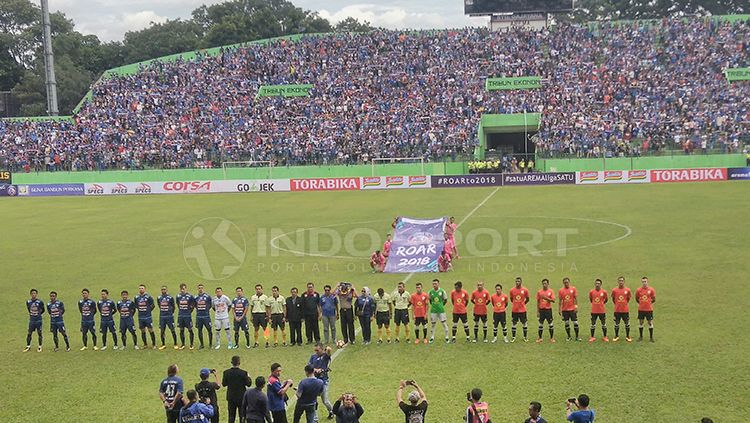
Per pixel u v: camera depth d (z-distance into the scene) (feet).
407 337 82.94
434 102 299.58
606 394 63.87
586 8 541.34
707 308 88.99
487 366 72.79
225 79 329.11
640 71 306.35
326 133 286.87
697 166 250.98
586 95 293.43
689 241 131.85
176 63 347.56
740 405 60.39
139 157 276.00
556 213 174.09
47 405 67.00
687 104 282.97
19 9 488.44
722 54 310.45
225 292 108.06
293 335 83.20
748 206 173.58
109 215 204.54
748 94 282.15
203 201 232.12
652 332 78.38
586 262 118.42
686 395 62.90
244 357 79.61
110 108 315.17
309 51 345.10
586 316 89.20
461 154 266.16
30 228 183.83
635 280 104.68
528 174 251.80
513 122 287.48
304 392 57.47
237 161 269.85
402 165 263.70
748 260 114.01
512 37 342.44
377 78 319.88
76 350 84.38
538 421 48.75
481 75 315.37
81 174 271.69
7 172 274.77
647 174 247.91
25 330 93.04
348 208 198.70
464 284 107.14
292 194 246.88
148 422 62.28
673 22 341.41
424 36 352.90
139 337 89.45
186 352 82.38
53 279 121.49
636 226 150.51
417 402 51.93
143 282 116.67
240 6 601.21
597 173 249.34
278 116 300.81
